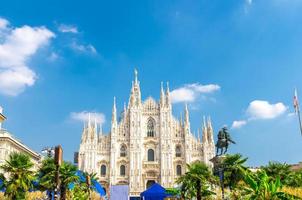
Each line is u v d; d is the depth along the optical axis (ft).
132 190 407.44
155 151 430.61
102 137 432.66
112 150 422.82
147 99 451.53
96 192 282.77
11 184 162.61
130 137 429.38
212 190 190.19
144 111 446.19
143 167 422.82
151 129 440.86
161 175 416.67
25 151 317.83
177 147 435.12
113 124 433.48
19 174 164.66
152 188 197.88
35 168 316.19
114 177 414.21
